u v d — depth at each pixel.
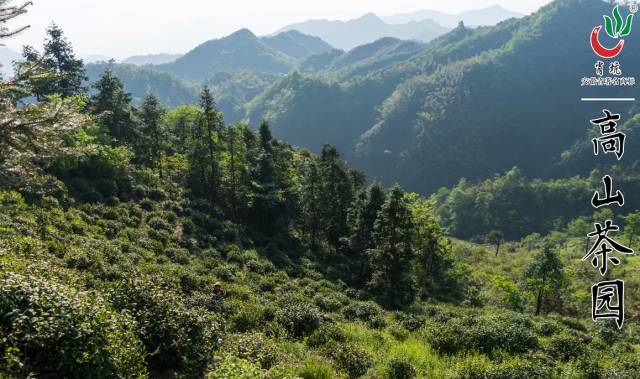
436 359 17.75
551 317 33.00
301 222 51.50
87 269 19.52
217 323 13.73
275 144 54.62
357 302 30.33
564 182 151.75
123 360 9.23
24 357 8.48
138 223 33.44
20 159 9.72
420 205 47.53
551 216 139.62
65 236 23.72
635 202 136.38
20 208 24.86
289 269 36.31
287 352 15.64
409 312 30.41
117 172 38.62
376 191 44.06
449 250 51.56
